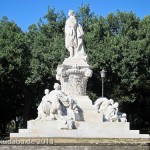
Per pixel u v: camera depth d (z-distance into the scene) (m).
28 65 38.00
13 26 40.28
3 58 36.16
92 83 38.47
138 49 35.69
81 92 21.41
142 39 37.03
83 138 17.98
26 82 37.28
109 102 20.88
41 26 44.19
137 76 36.28
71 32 22.02
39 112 19.75
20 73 37.78
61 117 18.86
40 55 38.09
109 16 39.84
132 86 36.94
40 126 18.84
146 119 46.69
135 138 18.64
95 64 35.84
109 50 36.12
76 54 21.94
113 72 36.12
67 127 18.62
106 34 38.78
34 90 40.12
